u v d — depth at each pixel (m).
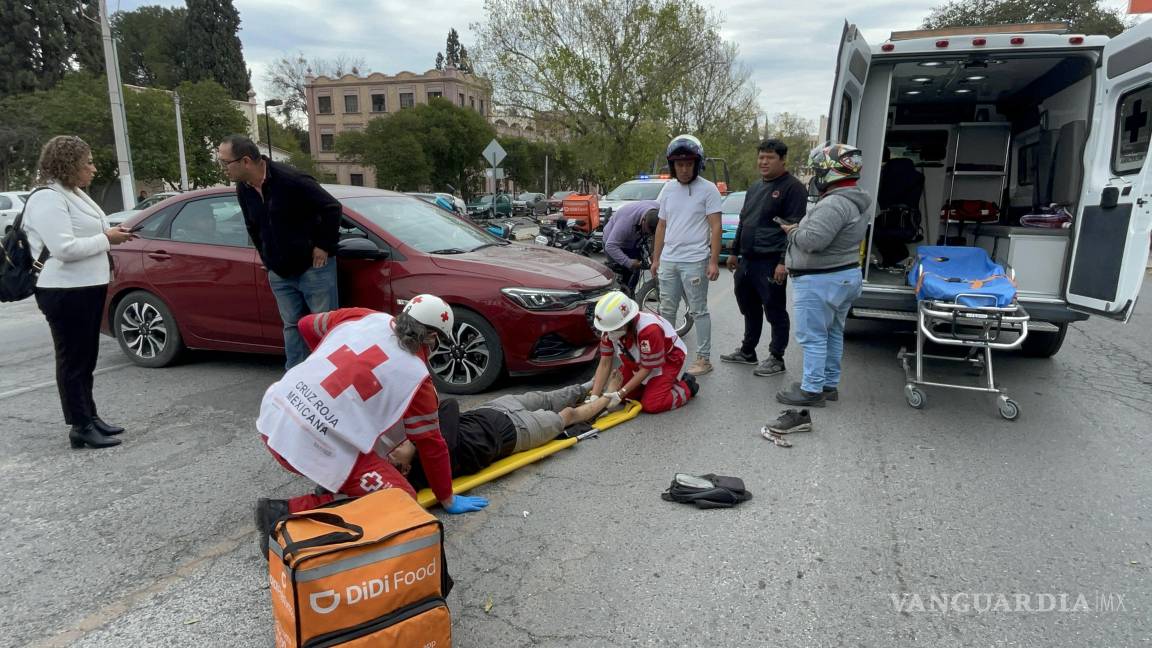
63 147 3.68
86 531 3.12
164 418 4.59
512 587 2.68
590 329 5.01
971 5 23.88
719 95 40.09
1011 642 2.37
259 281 5.18
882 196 7.00
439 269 4.89
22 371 5.87
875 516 3.24
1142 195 4.33
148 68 59.81
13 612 2.54
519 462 3.72
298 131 66.31
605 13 25.31
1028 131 7.02
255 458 3.94
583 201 10.88
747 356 5.90
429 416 2.81
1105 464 3.84
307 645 1.91
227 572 2.81
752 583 2.71
